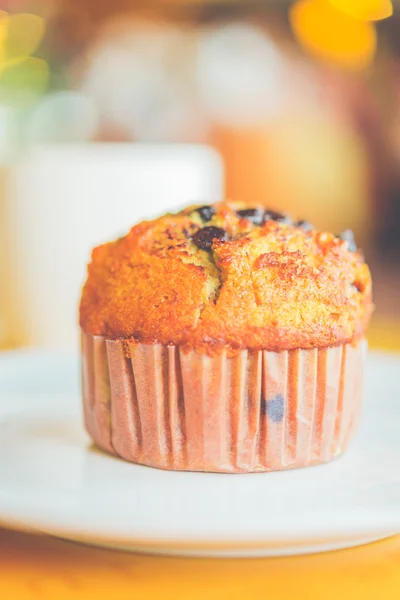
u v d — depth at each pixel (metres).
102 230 0.49
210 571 0.26
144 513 0.25
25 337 0.50
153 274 0.31
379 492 0.29
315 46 1.04
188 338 0.30
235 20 1.05
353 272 0.32
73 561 0.27
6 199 0.49
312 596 0.25
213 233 0.31
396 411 0.36
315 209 0.98
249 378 0.30
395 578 0.26
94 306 0.32
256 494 0.29
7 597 0.25
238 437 0.30
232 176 0.95
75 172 0.48
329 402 0.31
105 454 0.32
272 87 1.01
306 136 0.98
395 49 1.04
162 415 0.31
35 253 0.49
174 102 0.97
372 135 1.04
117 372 0.31
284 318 0.30
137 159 0.49
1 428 0.34
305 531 0.25
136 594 0.25
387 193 1.06
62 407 0.36
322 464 0.31
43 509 0.25
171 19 1.02
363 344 0.32
